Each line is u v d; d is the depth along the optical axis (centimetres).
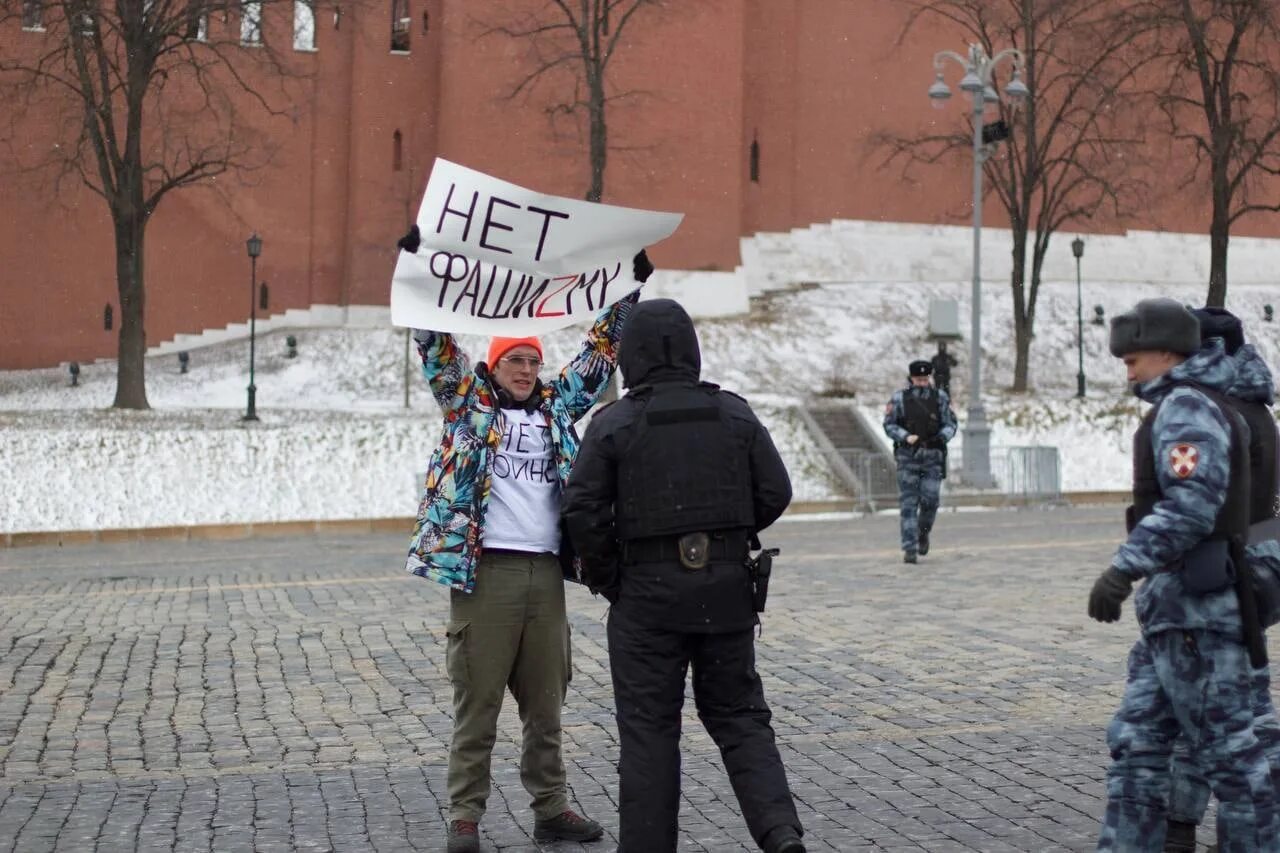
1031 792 688
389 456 3114
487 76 4675
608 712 900
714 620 532
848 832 629
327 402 4212
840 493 3209
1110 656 1060
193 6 3750
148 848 619
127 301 3672
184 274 4891
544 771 636
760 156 5262
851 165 5347
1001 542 2028
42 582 1738
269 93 4928
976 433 3119
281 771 757
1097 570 1627
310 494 2981
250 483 2970
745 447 547
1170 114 4138
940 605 1352
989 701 907
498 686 629
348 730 857
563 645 643
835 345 4719
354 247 4941
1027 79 4362
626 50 4747
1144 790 531
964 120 5388
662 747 536
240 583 1669
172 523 2816
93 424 3278
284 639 1209
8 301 4747
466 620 630
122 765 776
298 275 4984
